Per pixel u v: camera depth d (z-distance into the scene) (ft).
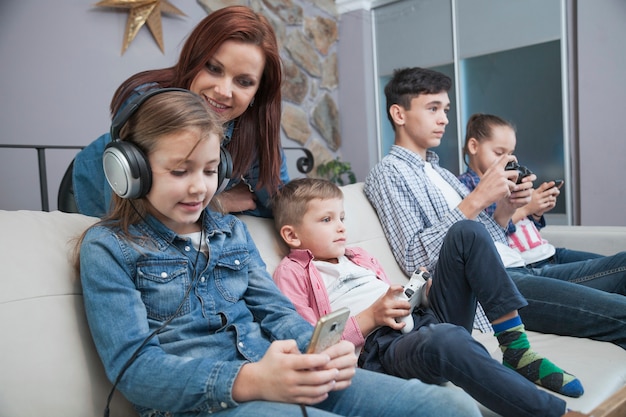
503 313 3.59
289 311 3.32
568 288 4.59
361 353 3.81
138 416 2.98
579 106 11.54
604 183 11.33
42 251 2.99
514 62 12.71
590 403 3.26
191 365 2.55
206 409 2.53
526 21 12.37
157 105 2.81
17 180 10.01
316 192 4.25
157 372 2.53
